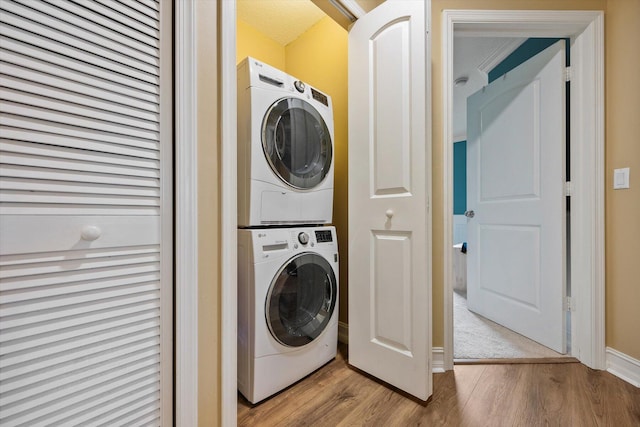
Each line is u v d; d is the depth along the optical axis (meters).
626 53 1.48
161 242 0.79
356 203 1.56
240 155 1.36
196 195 0.83
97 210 0.69
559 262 1.73
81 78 0.66
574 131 1.67
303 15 2.08
